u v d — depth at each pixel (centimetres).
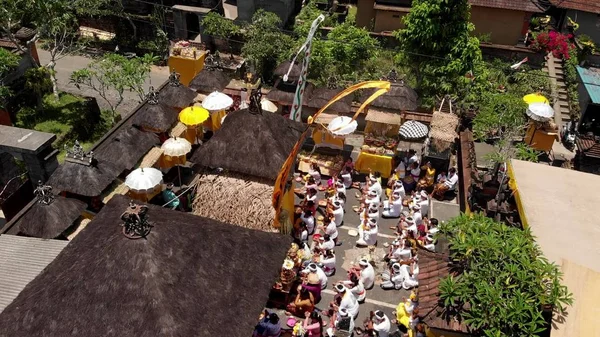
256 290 1280
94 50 3819
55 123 2944
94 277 1168
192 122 2306
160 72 3656
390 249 2020
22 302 1166
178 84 2550
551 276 1362
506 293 1348
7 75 2916
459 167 2464
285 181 1722
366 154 2403
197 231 1318
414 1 3014
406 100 2397
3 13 2791
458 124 2498
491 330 1299
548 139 2452
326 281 1878
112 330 1100
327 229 2020
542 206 1659
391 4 3709
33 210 1706
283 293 1767
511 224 1733
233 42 3681
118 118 3031
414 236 2008
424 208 2177
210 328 1152
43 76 3005
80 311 1125
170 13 3850
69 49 3462
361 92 2975
